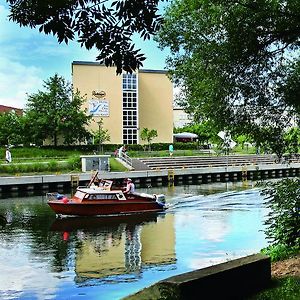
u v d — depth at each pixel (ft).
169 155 177.58
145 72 211.00
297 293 23.17
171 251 54.49
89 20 17.72
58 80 178.09
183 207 89.61
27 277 44.60
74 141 180.34
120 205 82.64
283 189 35.42
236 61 33.09
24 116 178.29
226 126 36.99
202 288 20.84
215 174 157.07
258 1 30.12
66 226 72.28
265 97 34.88
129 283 42.68
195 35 36.55
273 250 34.76
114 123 203.41
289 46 32.37
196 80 38.83
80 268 47.70
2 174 129.18
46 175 127.44
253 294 23.22
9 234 65.87
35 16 17.19
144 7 17.98
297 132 37.27
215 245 56.70
